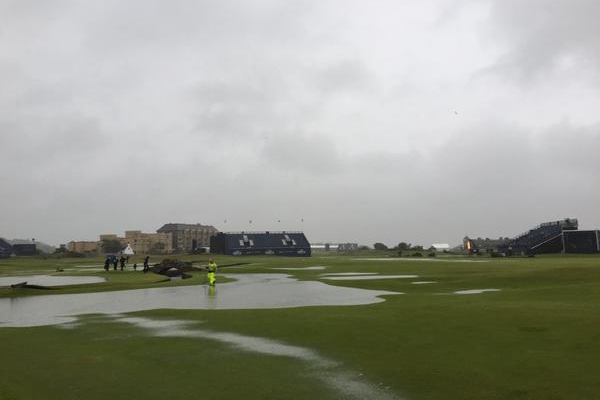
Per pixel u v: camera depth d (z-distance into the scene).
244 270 65.88
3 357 13.45
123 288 39.03
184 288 38.41
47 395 9.88
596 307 19.33
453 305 21.62
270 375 10.95
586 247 121.06
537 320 16.44
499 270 45.16
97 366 12.25
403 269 55.94
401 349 13.01
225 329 17.33
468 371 10.59
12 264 108.12
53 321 20.67
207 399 9.37
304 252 173.88
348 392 9.54
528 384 9.50
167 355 13.34
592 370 10.29
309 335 15.53
